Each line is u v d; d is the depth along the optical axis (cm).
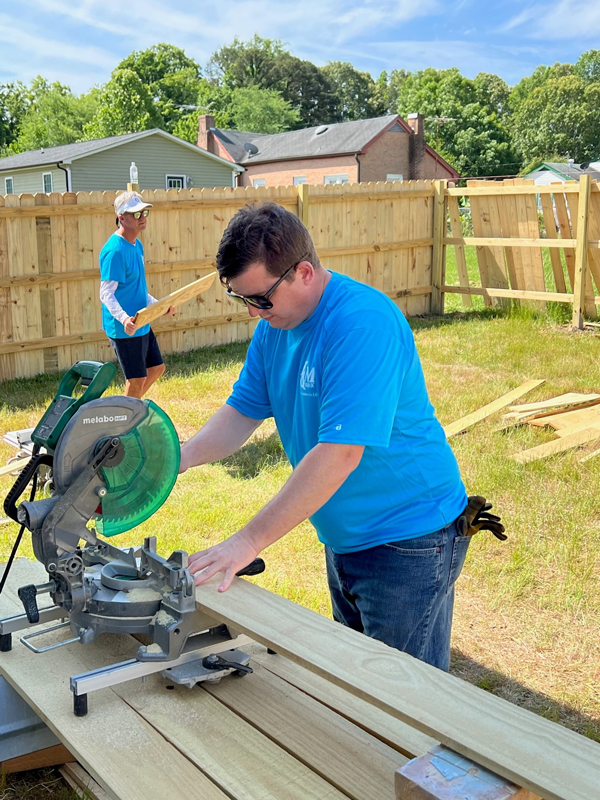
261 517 197
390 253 1309
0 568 288
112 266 619
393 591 216
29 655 225
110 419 190
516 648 359
